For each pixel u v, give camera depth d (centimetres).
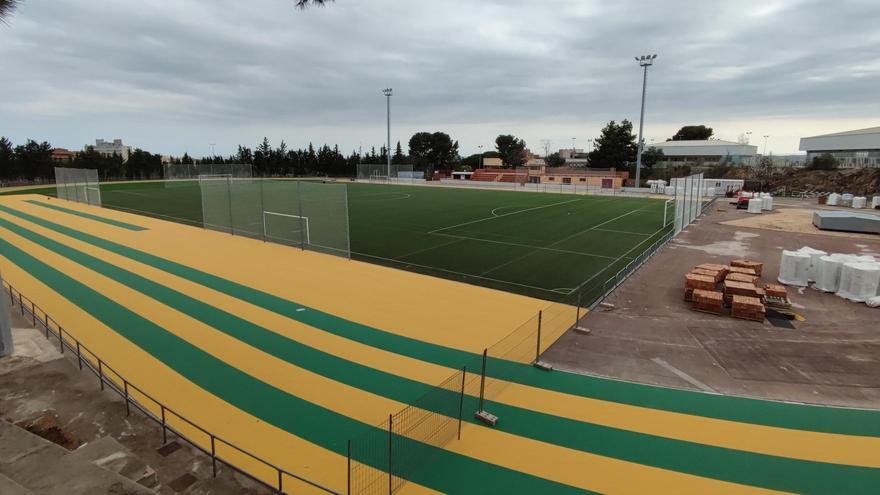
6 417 845
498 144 12650
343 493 677
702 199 4122
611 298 1562
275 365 1084
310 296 1569
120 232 2695
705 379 1020
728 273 1722
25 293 1591
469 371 1055
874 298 1467
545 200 4809
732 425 855
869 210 4100
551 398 942
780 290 1455
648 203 4584
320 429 840
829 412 898
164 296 1562
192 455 756
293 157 9775
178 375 1036
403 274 1847
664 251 2325
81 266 1934
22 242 2416
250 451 779
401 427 843
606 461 755
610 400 936
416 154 12106
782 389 980
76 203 4081
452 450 777
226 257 2094
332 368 1070
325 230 2173
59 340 1201
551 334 1262
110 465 674
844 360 1109
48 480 598
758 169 7512
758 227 3108
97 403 902
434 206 4172
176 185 6375
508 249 2327
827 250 2364
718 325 1322
